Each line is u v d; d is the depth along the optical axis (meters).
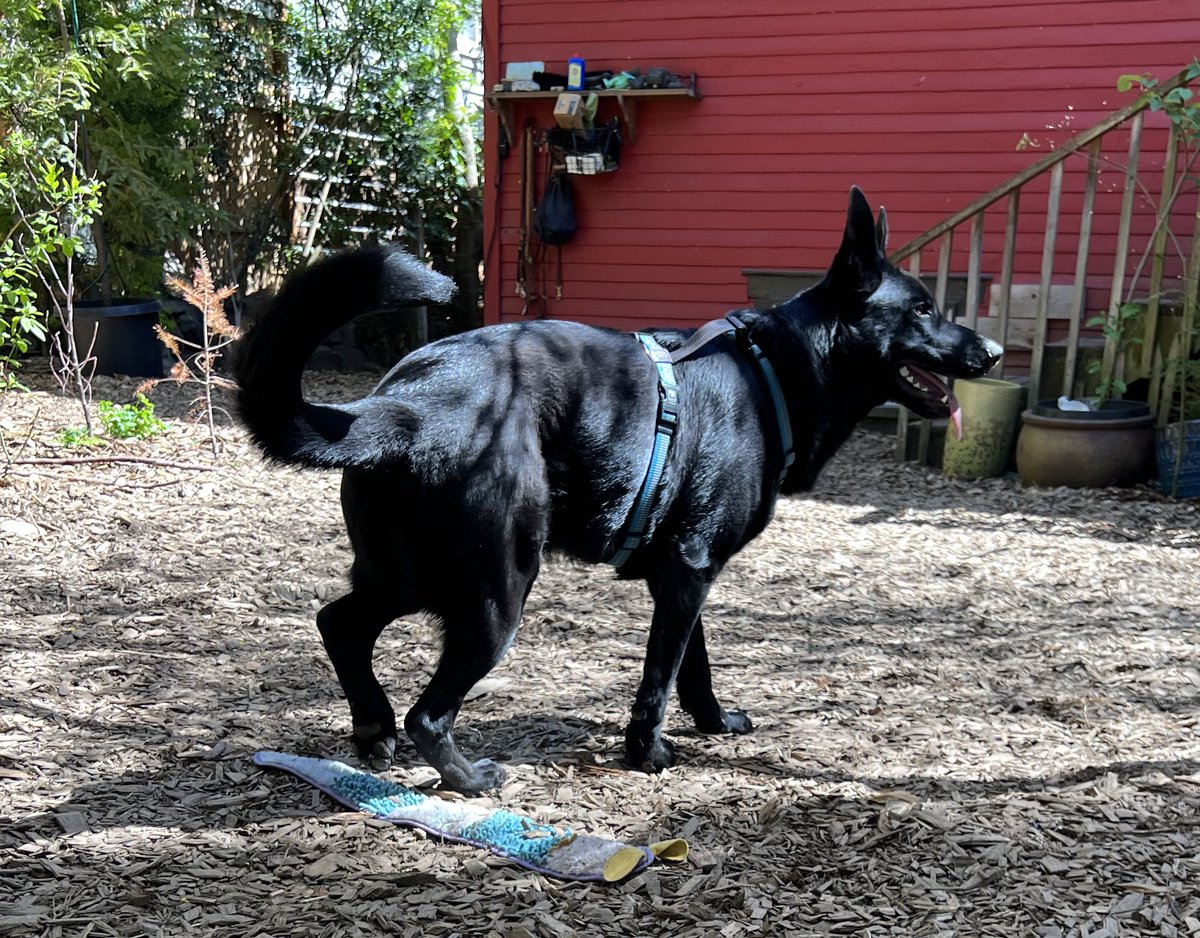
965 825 1.86
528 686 2.54
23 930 1.48
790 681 2.63
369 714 2.01
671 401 1.92
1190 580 3.59
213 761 2.06
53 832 1.76
